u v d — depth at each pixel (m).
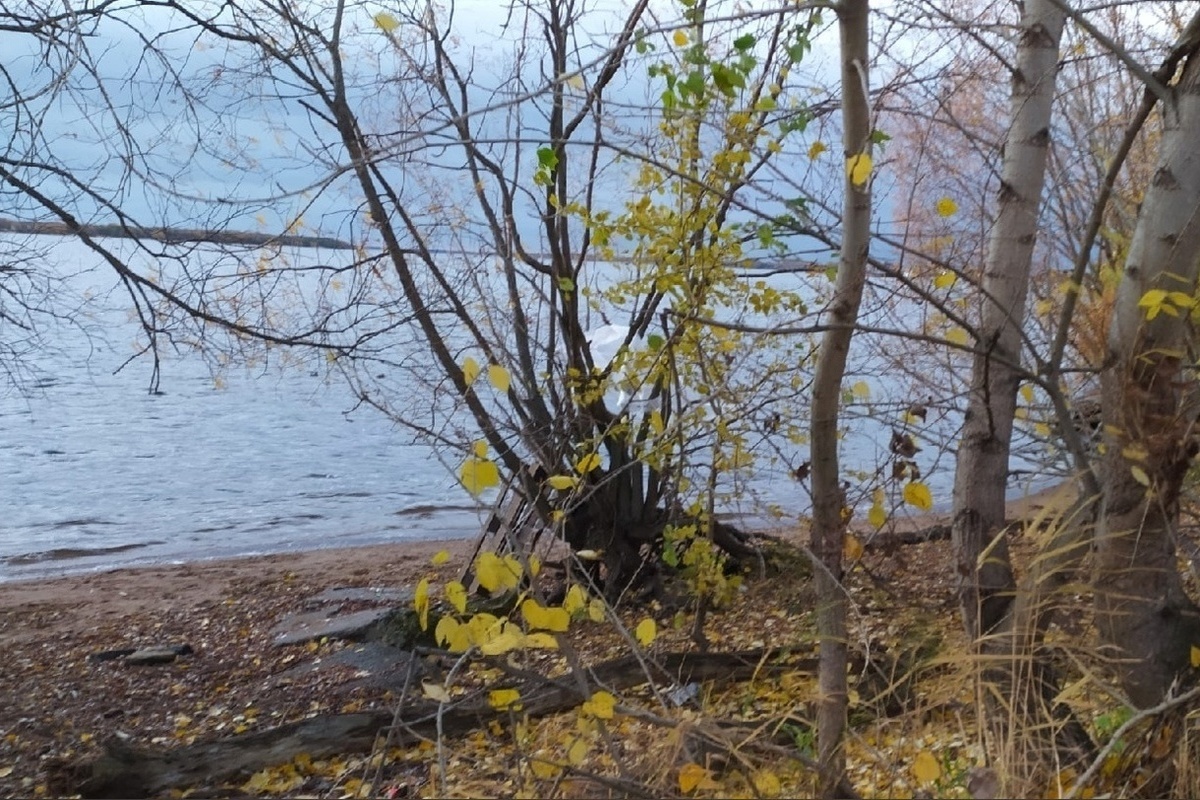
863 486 6.66
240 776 5.52
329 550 14.64
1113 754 3.31
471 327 7.24
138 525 18.11
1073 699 3.45
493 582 3.05
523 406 7.72
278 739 5.59
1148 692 3.35
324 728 5.64
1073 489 3.61
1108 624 3.42
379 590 10.81
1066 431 3.34
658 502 8.61
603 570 9.14
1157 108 5.41
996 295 3.72
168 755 5.50
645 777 3.47
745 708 5.04
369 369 9.27
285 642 8.92
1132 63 3.16
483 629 3.06
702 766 3.35
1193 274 3.21
